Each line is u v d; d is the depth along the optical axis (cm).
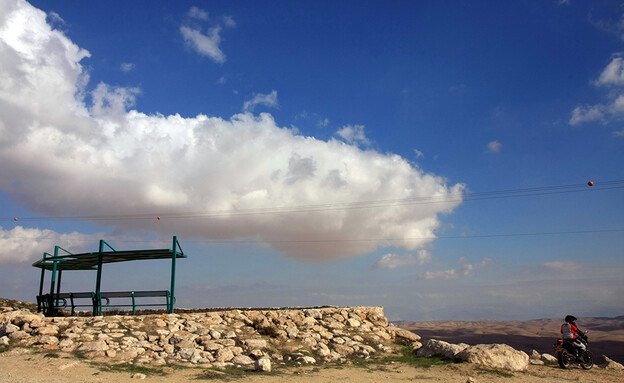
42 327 1574
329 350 1719
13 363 1249
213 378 1225
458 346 1653
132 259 2209
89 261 2309
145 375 1199
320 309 2128
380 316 2164
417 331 12431
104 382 1091
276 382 1220
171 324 1741
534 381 1311
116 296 2012
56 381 1053
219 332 1727
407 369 1460
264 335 1795
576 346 1550
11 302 2823
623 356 6088
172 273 1995
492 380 1305
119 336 1566
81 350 1420
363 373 1384
